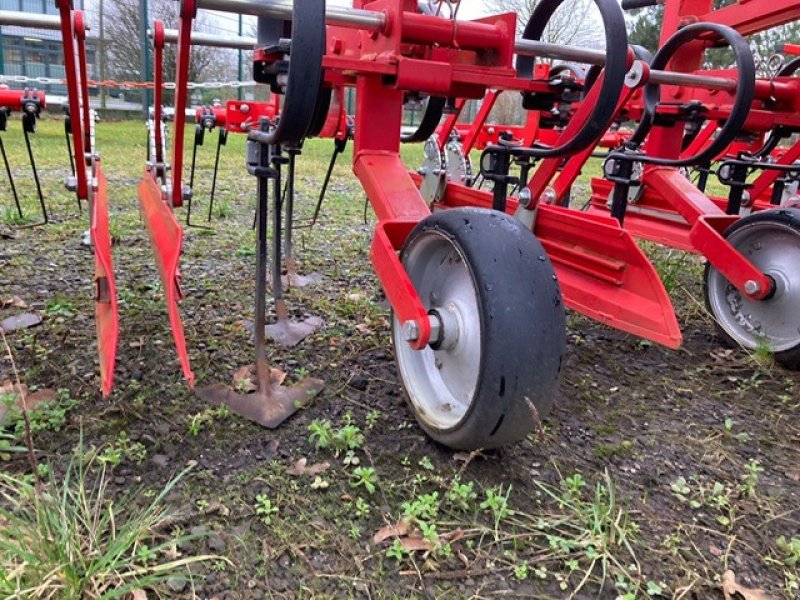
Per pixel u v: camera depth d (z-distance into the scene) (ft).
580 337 11.02
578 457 7.27
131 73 63.00
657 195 14.19
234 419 7.43
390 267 6.77
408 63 7.04
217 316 10.63
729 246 10.14
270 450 6.94
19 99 13.24
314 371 8.89
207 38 11.03
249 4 6.50
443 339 6.61
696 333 11.55
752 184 14.44
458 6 7.18
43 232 15.42
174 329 6.34
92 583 4.95
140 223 16.99
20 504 5.37
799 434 8.17
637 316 8.58
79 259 13.39
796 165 13.28
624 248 8.66
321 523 5.93
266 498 6.15
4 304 10.45
